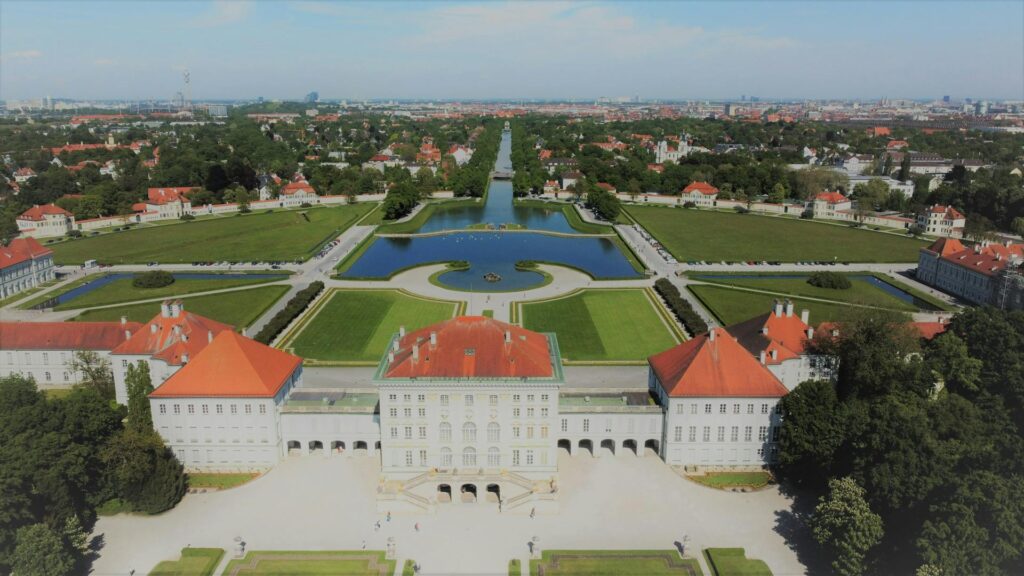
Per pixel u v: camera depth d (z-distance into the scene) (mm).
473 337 192125
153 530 171125
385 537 168625
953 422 166375
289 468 199375
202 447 199625
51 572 143625
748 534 169750
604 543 166625
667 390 198500
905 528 150875
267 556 161250
